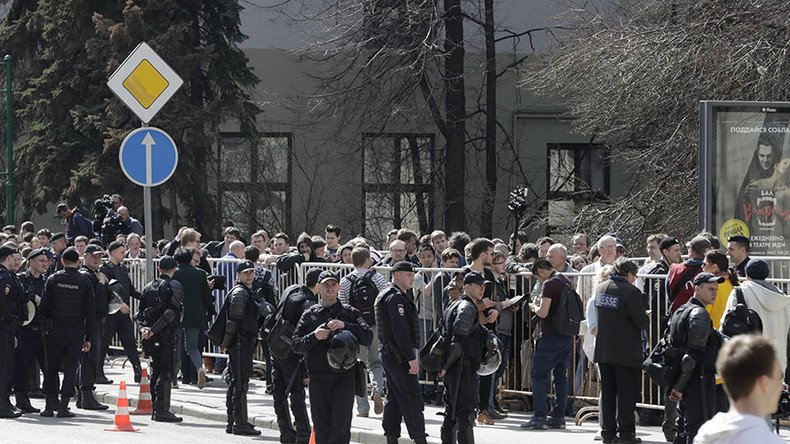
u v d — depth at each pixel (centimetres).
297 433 3161
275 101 9525
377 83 8594
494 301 3453
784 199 3850
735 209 3828
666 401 3170
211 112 8231
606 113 6341
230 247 4816
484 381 3500
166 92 3834
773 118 3831
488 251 3141
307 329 2802
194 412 3859
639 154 6462
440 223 9381
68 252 3791
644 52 6066
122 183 8081
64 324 3769
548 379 3666
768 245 3850
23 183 8644
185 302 4294
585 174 9731
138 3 8281
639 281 3406
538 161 9775
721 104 3819
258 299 3450
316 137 9588
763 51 5669
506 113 9844
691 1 6091
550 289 3369
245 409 3431
